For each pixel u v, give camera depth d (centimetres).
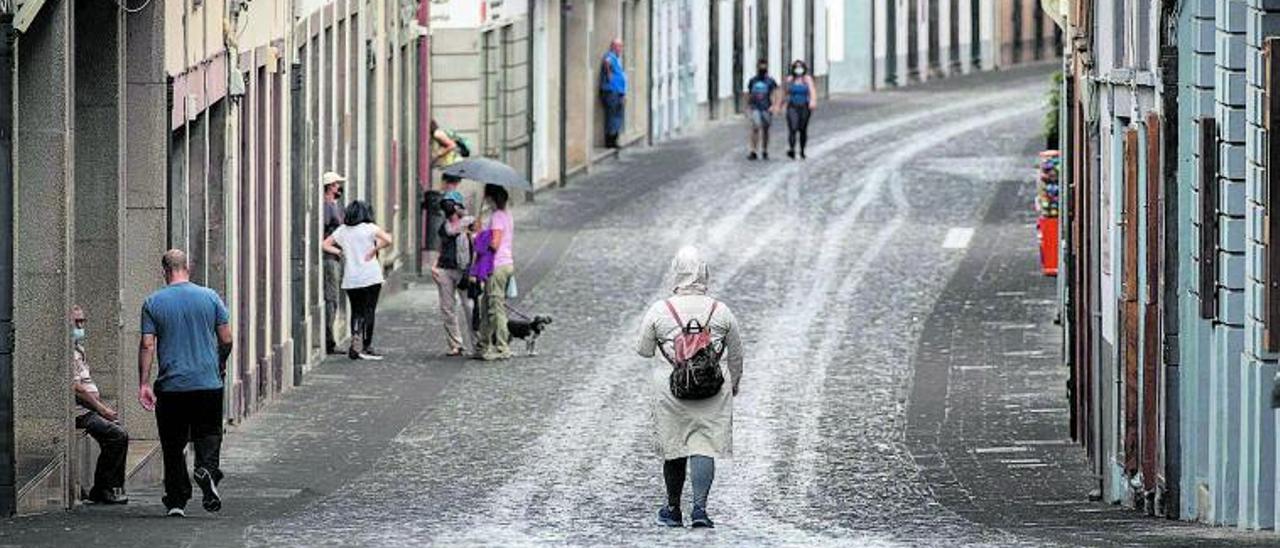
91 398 2483
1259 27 2206
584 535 2242
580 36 6444
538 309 4266
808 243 5072
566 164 6203
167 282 2402
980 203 5719
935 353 3828
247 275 3347
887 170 6462
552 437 3148
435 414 3334
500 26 5538
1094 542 2045
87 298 2719
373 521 2388
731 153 6962
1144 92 2545
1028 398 3450
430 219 4819
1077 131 3225
